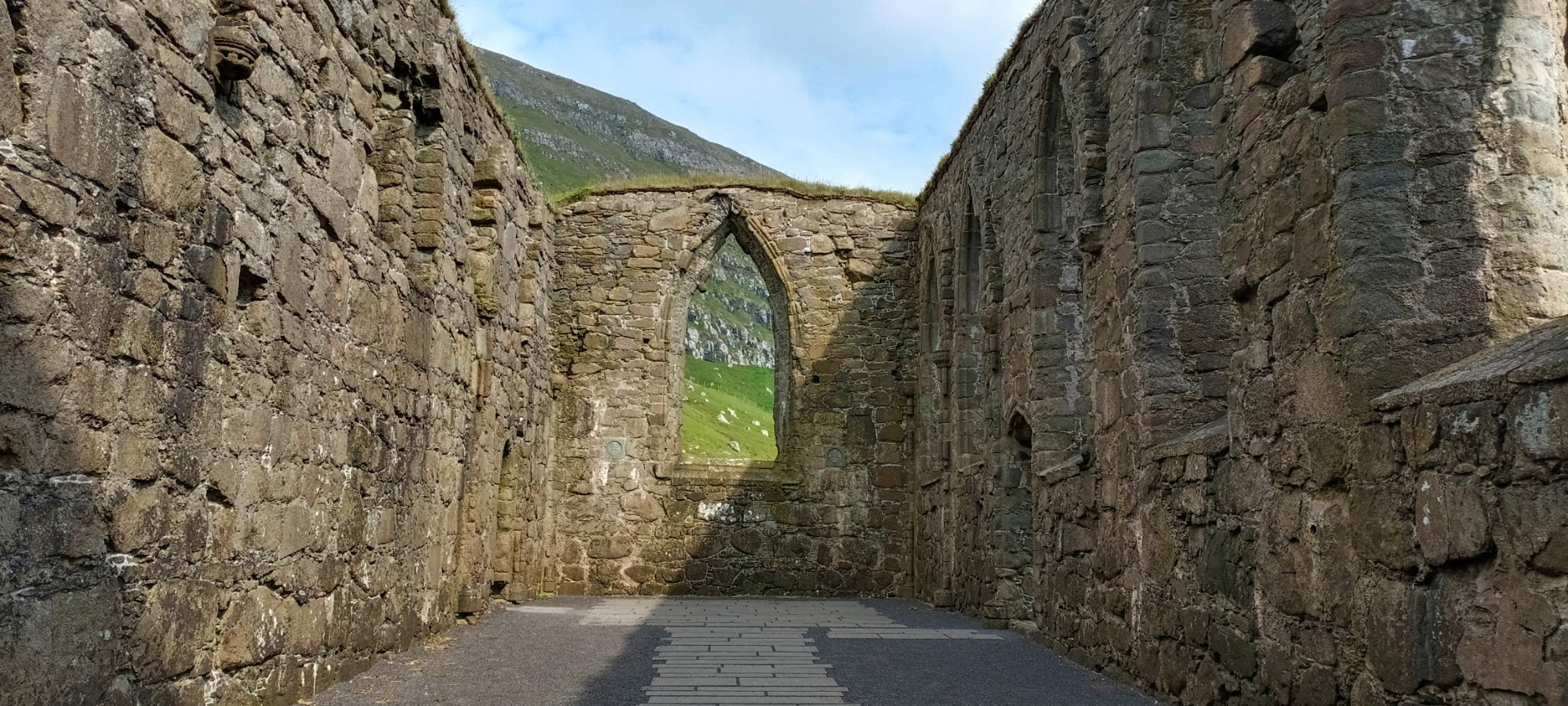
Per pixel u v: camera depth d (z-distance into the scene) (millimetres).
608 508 17453
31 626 4070
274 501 6320
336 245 7359
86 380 4426
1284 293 5641
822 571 17453
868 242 18328
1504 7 5074
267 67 6156
